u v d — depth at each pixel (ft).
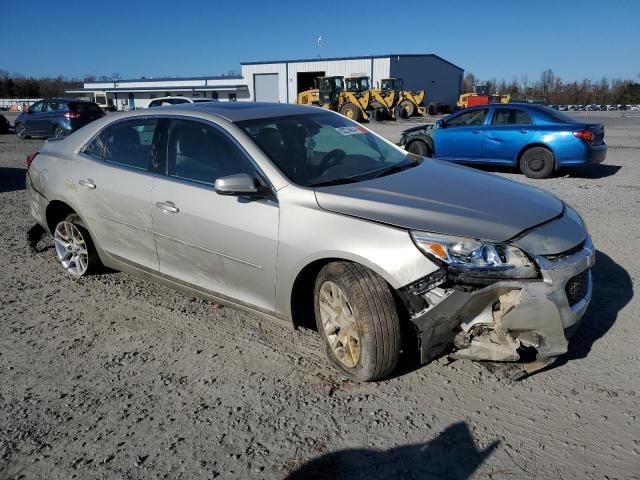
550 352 9.84
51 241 20.43
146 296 15.20
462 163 38.75
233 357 11.83
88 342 12.64
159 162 13.44
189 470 8.52
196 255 12.57
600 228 21.03
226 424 9.58
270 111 13.66
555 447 8.81
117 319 13.79
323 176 11.86
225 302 12.61
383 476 8.32
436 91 169.78
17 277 16.79
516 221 10.10
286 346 12.25
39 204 16.72
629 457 8.54
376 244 9.81
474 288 9.30
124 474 8.45
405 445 8.97
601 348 11.77
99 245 15.23
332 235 10.24
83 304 14.74
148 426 9.57
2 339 12.81
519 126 35.32
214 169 12.38
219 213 11.87
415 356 10.66
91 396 10.49
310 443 9.07
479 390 10.39
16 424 9.68
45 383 10.97
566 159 33.88
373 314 9.82
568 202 26.37
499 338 9.79
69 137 16.43
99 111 68.49
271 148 12.03
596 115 119.85
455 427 9.36
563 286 9.66
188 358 11.83
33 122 67.31
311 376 11.03
